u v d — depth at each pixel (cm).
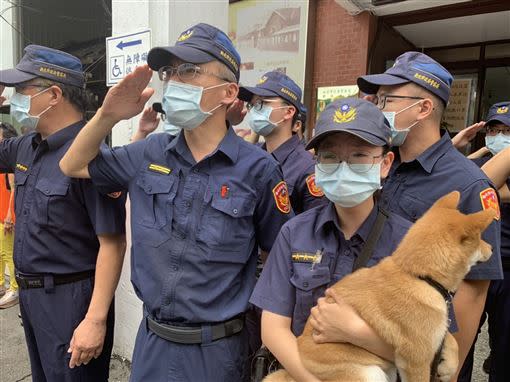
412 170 188
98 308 201
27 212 216
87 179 203
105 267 204
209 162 167
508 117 310
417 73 184
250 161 171
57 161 215
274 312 155
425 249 134
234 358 166
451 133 636
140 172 175
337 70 574
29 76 211
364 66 548
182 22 293
